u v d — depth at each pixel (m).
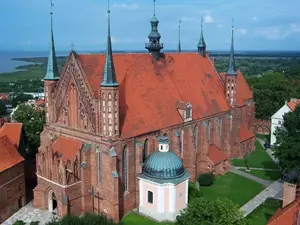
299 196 47.97
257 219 64.00
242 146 100.44
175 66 83.56
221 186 78.62
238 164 93.94
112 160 59.31
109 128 59.38
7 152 67.31
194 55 93.00
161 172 62.44
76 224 46.03
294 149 69.38
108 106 58.62
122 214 63.69
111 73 58.16
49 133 70.88
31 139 89.31
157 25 78.38
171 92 77.00
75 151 63.34
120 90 66.06
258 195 74.50
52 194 66.06
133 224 61.50
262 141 121.62
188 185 71.50
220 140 90.12
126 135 61.94
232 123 94.94
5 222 63.25
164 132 70.31
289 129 75.75
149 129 66.62
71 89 64.75
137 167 65.00
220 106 89.12
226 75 92.62
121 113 63.62
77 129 64.75
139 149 64.38
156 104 71.56
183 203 65.12
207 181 78.25
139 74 72.25
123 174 63.19
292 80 182.25
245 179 83.19
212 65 97.88
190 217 47.09
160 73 77.56
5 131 78.62
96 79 63.66
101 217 48.12
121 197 62.94
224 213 45.91
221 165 85.38
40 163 65.81
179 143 74.44
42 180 65.81
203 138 82.19
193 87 84.69
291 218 42.31
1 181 63.19
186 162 78.50
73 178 61.59
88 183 63.34
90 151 62.88
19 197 68.56
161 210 62.94
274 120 113.25
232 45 91.31
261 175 86.25
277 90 144.00
